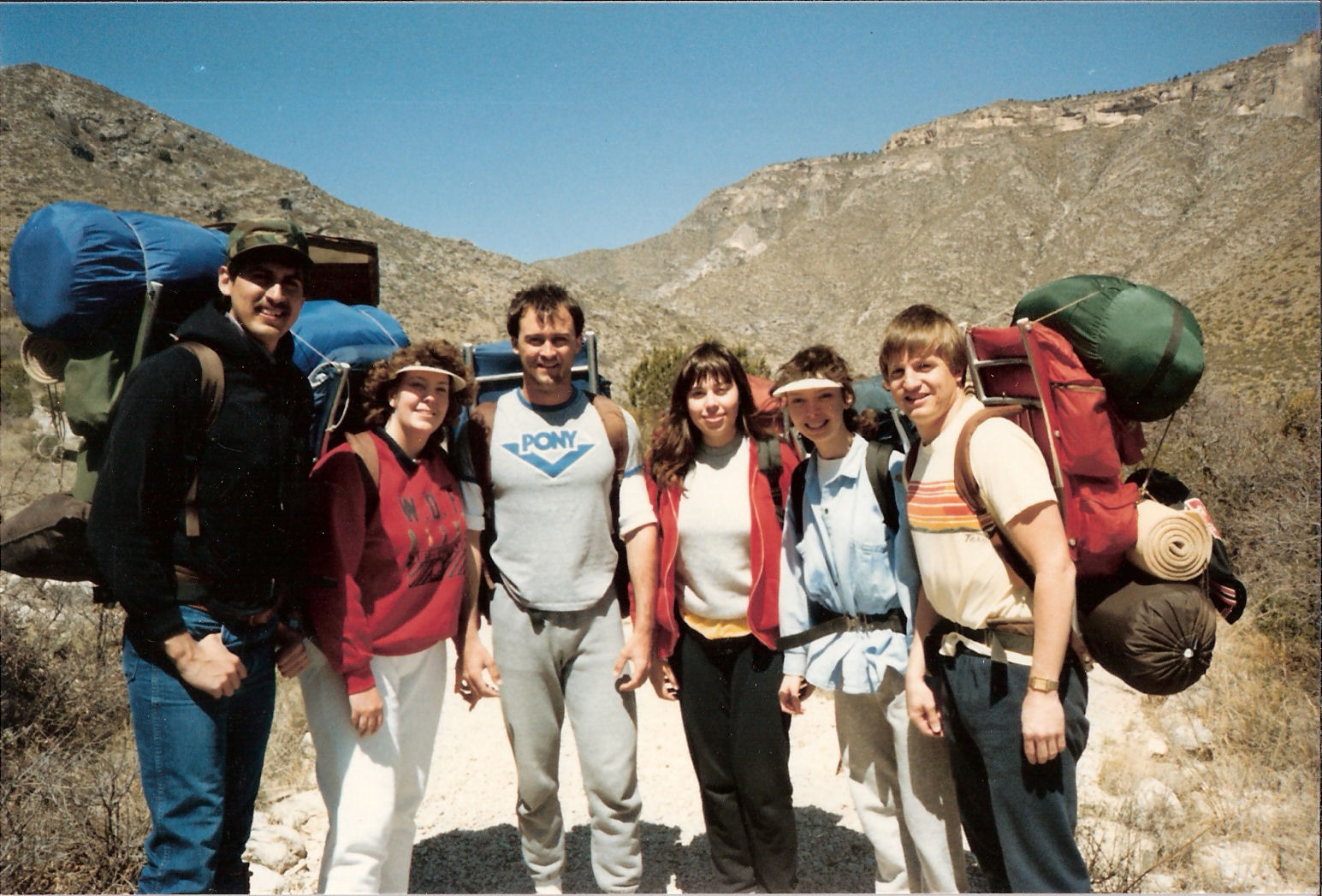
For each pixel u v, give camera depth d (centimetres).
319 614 240
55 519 216
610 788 267
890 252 16275
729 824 276
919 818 254
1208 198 8275
